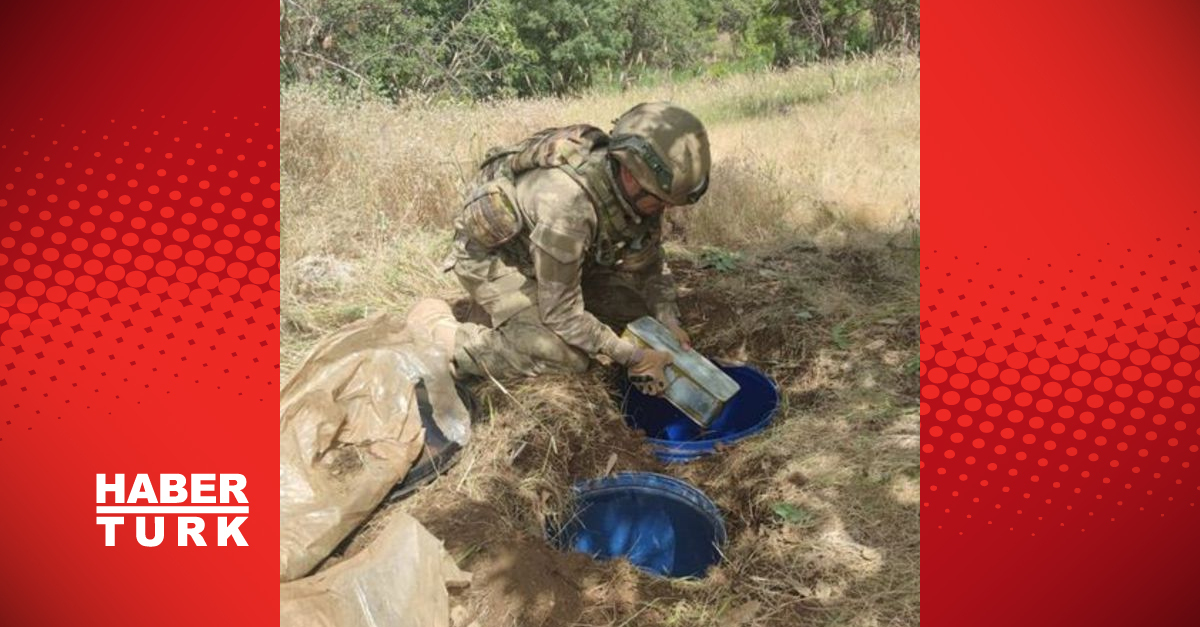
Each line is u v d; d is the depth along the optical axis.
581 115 8.26
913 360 3.34
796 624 2.23
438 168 4.73
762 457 2.89
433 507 2.54
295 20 8.86
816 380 3.35
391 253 4.16
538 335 2.97
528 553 2.34
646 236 2.96
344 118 5.30
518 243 3.00
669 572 2.67
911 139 6.01
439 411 2.82
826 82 8.80
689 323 3.73
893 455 2.80
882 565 2.39
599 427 2.96
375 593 2.06
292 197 4.39
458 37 11.77
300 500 2.40
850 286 3.95
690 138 2.54
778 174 5.08
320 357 2.79
